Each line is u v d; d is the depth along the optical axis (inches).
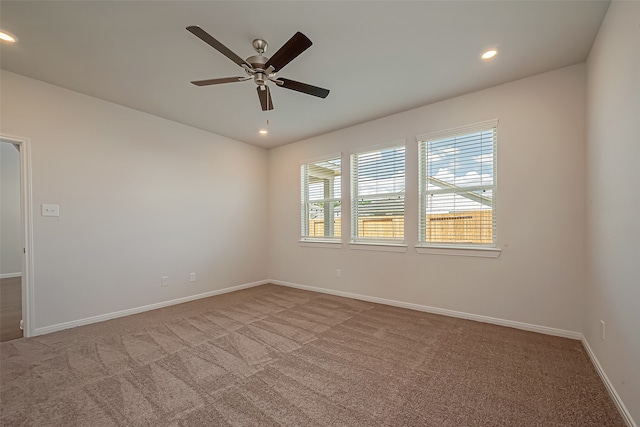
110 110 133.4
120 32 84.3
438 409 67.1
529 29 84.0
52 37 86.4
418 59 99.5
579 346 98.9
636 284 59.2
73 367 86.7
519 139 115.0
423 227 142.1
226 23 80.8
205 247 171.9
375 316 132.6
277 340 106.4
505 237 117.9
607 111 77.1
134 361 90.5
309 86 92.1
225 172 184.7
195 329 117.9
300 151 194.2
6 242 237.5
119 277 135.6
